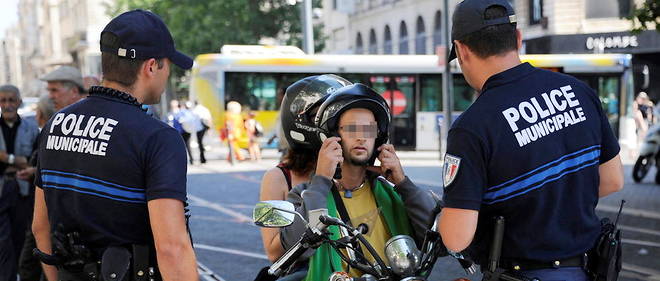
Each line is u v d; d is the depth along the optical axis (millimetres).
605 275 3242
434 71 24953
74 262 3207
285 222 3064
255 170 20031
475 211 3043
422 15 38125
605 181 3375
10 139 6398
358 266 3170
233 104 22125
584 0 31344
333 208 3432
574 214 3176
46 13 82188
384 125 3514
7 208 6285
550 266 3156
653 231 10516
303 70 24516
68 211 3217
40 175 3467
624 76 25000
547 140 3117
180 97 44125
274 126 24375
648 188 15570
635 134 23344
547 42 31500
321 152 3404
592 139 3219
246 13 34844
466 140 3070
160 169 3094
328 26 50500
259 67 24344
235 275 8062
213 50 35156
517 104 3117
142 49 3205
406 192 3482
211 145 27016
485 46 3176
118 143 3125
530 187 3084
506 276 3168
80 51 64000
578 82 3295
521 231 3125
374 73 24828
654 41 30531
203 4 35281
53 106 6484
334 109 3416
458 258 3395
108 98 3227
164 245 3049
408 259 3125
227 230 10883
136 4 37656
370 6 44344
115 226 3148
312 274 3342
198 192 15359
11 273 6332
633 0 30297
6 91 6348
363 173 3551
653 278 7781
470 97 25234
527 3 33219
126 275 3133
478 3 3189
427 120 25047
